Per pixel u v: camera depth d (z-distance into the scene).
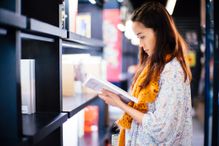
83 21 2.53
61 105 1.79
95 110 3.09
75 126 2.24
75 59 2.72
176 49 1.76
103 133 3.02
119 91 1.73
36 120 1.53
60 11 1.70
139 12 1.80
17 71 1.22
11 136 1.24
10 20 1.05
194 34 6.55
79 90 2.78
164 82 1.70
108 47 5.49
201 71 6.71
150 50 1.81
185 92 1.75
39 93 1.78
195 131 5.68
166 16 1.77
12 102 1.24
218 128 3.11
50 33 1.46
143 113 1.75
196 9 6.28
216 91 3.09
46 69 1.77
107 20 5.39
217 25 3.06
